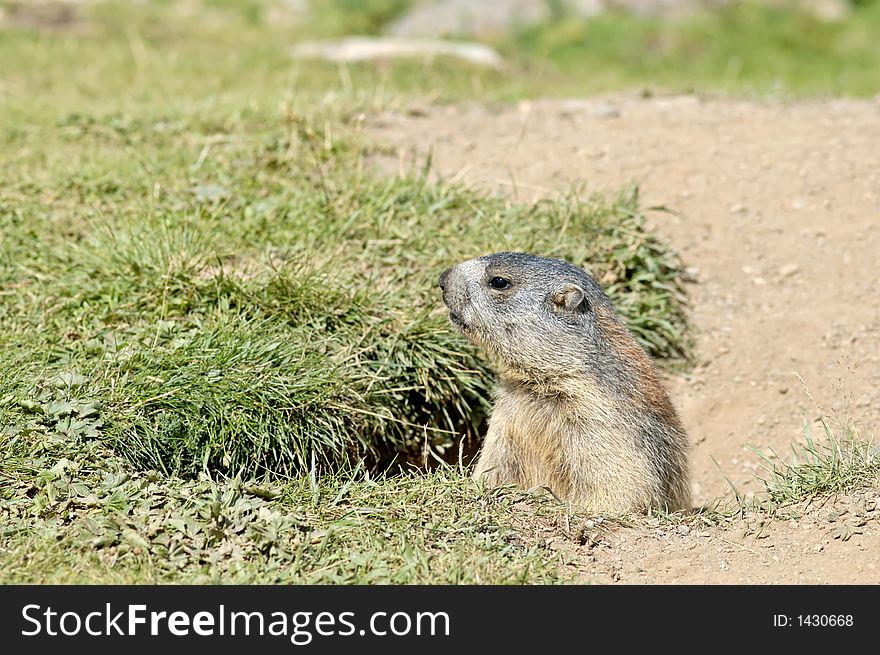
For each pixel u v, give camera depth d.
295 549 7.30
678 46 28.33
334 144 13.66
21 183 12.67
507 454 9.55
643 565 7.65
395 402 10.21
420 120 15.55
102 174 12.98
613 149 14.41
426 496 8.16
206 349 9.46
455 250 11.59
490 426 9.64
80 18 25.58
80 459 8.04
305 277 10.52
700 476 11.07
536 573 7.25
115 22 25.58
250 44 24.78
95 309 10.15
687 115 15.77
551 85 22.28
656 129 15.16
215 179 12.93
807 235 12.91
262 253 11.24
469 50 23.92
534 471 9.48
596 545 7.89
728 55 28.11
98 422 8.45
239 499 7.72
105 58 21.30
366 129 14.88
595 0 30.91
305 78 20.56
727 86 18.78
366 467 10.02
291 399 9.35
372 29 28.55
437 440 10.52
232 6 29.61
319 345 10.11
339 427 9.56
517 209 12.24
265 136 13.88
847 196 13.37
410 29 28.50
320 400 9.48
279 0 30.70
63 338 9.69
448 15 28.91
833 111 15.87
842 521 7.99
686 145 14.55
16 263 10.87
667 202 13.32
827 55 29.30
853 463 8.71
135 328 9.87
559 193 12.88
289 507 7.88
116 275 10.60
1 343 9.52
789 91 17.92
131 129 14.73
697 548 7.89
